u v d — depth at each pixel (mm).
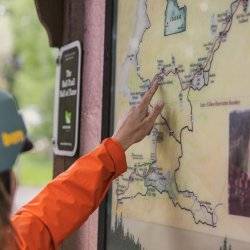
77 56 1845
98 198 1368
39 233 1290
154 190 1456
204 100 1294
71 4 1910
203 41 1306
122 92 1600
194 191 1318
